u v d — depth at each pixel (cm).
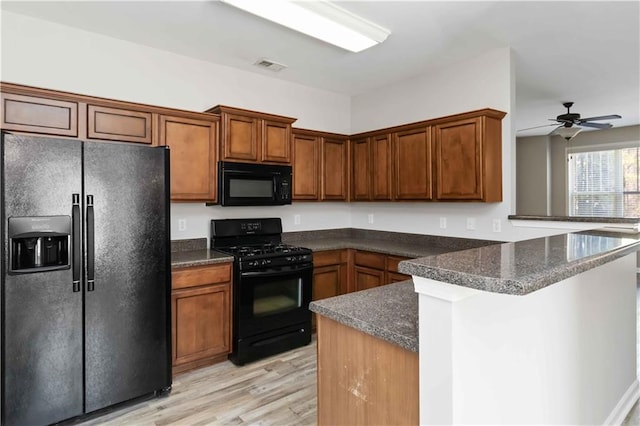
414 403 120
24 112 236
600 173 665
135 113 278
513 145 320
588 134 676
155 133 287
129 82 308
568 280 158
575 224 278
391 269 344
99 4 249
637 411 226
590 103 498
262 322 309
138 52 312
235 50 323
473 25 274
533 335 134
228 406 236
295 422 219
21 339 197
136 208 233
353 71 373
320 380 159
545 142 719
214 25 278
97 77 294
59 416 208
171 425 216
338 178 418
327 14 249
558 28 278
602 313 193
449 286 98
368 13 255
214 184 318
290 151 364
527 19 264
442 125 332
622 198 639
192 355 280
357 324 136
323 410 158
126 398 231
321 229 441
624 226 244
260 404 239
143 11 258
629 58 339
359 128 455
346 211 468
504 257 117
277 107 397
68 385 211
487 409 111
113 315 225
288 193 362
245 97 373
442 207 371
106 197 221
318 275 363
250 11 244
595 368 187
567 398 160
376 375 133
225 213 362
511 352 122
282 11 244
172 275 269
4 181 191
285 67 362
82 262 214
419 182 351
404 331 123
